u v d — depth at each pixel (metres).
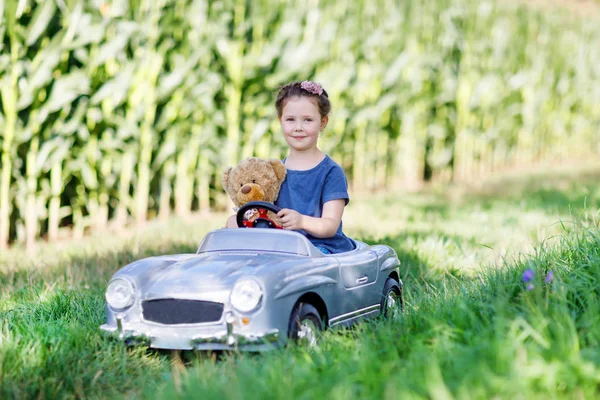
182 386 3.07
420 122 15.31
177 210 10.85
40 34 8.47
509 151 18.80
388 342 3.30
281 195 4.53
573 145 21.23
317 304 3.97
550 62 19.17
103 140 9.50
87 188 9.75
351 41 13.19
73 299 4.82
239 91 10.95
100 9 9.13
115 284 3.76
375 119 13.91
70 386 3.43
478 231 8.04
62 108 8.77
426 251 6.53
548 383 2.66
